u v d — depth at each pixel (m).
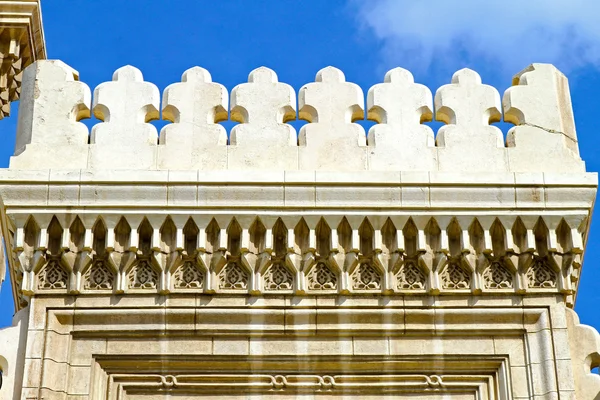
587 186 29.11
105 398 28.09
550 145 29.69
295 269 28.62
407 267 28.89
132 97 29.88
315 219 28.80
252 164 29.30
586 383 28.30
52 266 28.70
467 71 30.36
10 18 34.06
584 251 29.91
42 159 29.20
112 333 28.42
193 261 28.78
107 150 29.34
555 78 30.48
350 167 29.33
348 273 28.70
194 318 28.47
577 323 28.78
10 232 29.31
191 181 28.83
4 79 34.47
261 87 29.98
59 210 28.69
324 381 28.33
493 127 29.81
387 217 28.83
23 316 28.50
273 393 28.31
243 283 28.69
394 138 29.61
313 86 30.02
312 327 28.48
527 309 28.69
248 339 28.50
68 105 29.83
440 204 28.89
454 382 28.42
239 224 28.77
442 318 28.62
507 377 28.34
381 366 28.44
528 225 28.94
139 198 28.77
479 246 28.89
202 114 29.77
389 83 30.11
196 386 28.28
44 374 27.92
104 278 28.69
